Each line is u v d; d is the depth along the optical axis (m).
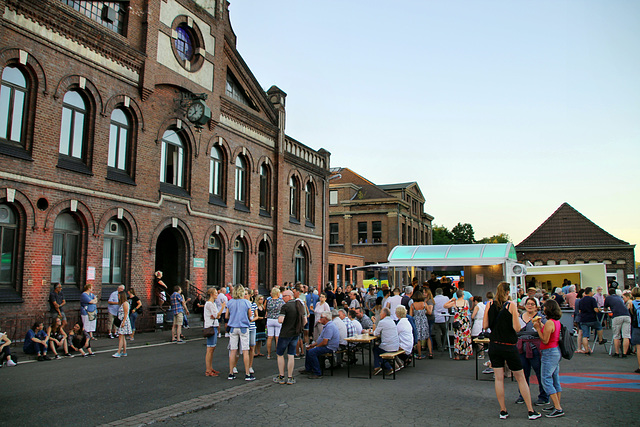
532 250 48.53
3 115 14.58
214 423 7.30
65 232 16.34
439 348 15.63
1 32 14.19
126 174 18.75
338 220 53.97
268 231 27.66
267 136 27.94
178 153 21.59
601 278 29.23
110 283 17.89
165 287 19.44
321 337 10.98
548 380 7.71
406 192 56.44
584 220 48.91
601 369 12.19
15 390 9.10
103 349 14.36
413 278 19.08
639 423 7.22
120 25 18.78
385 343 11.06
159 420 7.40
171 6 20.70
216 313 11.02
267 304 13.79
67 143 16.58
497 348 7.57
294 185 31.41
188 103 21.50
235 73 25.56
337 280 40.12
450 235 106.50
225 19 24.48
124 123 18.88
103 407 8.05
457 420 7.41
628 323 14.29
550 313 7.84
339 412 7.89
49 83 15.60
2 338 11.48
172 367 11.79
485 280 22.20
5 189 14.26
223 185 24.25
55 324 12.94
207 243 22.61
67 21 16.08
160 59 19.95
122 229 18.48
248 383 10.13
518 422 7.29
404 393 9.30
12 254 14.70
